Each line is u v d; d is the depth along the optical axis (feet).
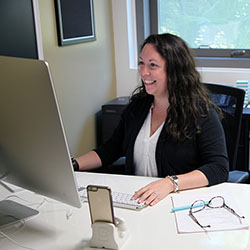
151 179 5.34
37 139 3.63
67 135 8.95
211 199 4.52
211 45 10.72
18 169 4.13
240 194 4.73
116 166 6.49
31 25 7.40
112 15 10.68
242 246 3.64
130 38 10.82
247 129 8.91
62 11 8.29
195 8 10.57
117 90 11.25
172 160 5.62
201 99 5.70
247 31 10.25
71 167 3.59
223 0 10.22
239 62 10.31
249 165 9.29
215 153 5.37
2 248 3.79
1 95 3.65
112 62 10.94
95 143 10.32
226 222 4.03
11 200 4.80
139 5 10.66
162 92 5.78
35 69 3.27
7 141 3.94
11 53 6.98
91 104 9.96
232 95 6.43
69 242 3.85
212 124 5.54
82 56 9.34
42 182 3.97
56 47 8.30
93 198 3.59
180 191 4.83
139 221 4.16
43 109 3.41
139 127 6.02
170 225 4.05
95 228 3.67
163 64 5.59
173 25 10.98
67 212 4.45
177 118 5.55
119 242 3.68
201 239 3.77
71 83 8.97
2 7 6.68
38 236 3.98
